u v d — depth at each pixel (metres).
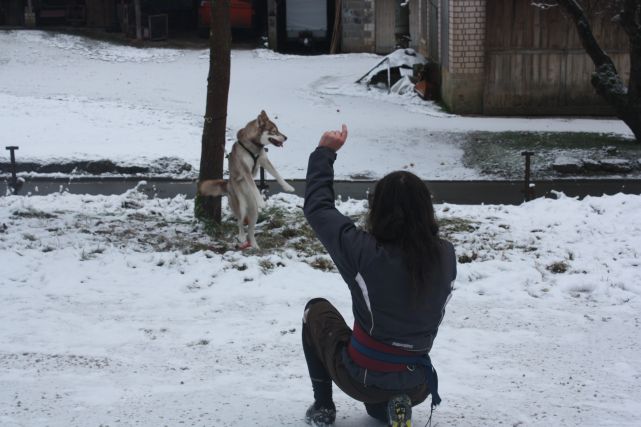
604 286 7.10
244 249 9.11
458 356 5.60
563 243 8.79
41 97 25.28
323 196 3.57
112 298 6.95
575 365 5.40
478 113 24.28
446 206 11.26
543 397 4.83
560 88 24.03
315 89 27.53
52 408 4.64
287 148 19.78
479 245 8.81
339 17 35.03
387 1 34.44
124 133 20.84
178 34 38.28
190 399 4.77
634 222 9.43
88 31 37.00
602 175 17.75
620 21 18.42
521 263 7.90
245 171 9.17
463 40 23.72
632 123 19.23
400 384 3.47
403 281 3.32
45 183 17.02
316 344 3.89
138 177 17.52
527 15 23.56
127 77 29.31
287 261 8.08
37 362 5.46
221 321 6.39
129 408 4.64
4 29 36.25
